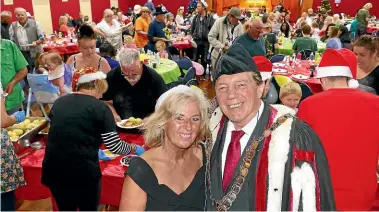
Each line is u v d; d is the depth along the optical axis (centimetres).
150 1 1420
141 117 285
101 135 205
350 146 165
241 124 134
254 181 124
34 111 563
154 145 143
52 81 374
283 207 118
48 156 201
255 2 1642
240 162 129
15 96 362
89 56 344
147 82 274
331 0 1584
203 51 803
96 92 207
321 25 1159
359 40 302
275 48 725
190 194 139
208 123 144
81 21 1070
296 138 123
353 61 183
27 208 317
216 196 132
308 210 116
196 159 147
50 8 1105
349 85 182
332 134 167
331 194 122
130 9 1525
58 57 374
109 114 205
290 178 118
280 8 1412
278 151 120
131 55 259
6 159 200
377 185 187
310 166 118
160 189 136
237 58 129
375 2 1553
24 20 678
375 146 167
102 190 219
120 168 224
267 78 203
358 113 166
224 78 129
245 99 127
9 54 343
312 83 448
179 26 1152
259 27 444
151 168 137
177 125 134
